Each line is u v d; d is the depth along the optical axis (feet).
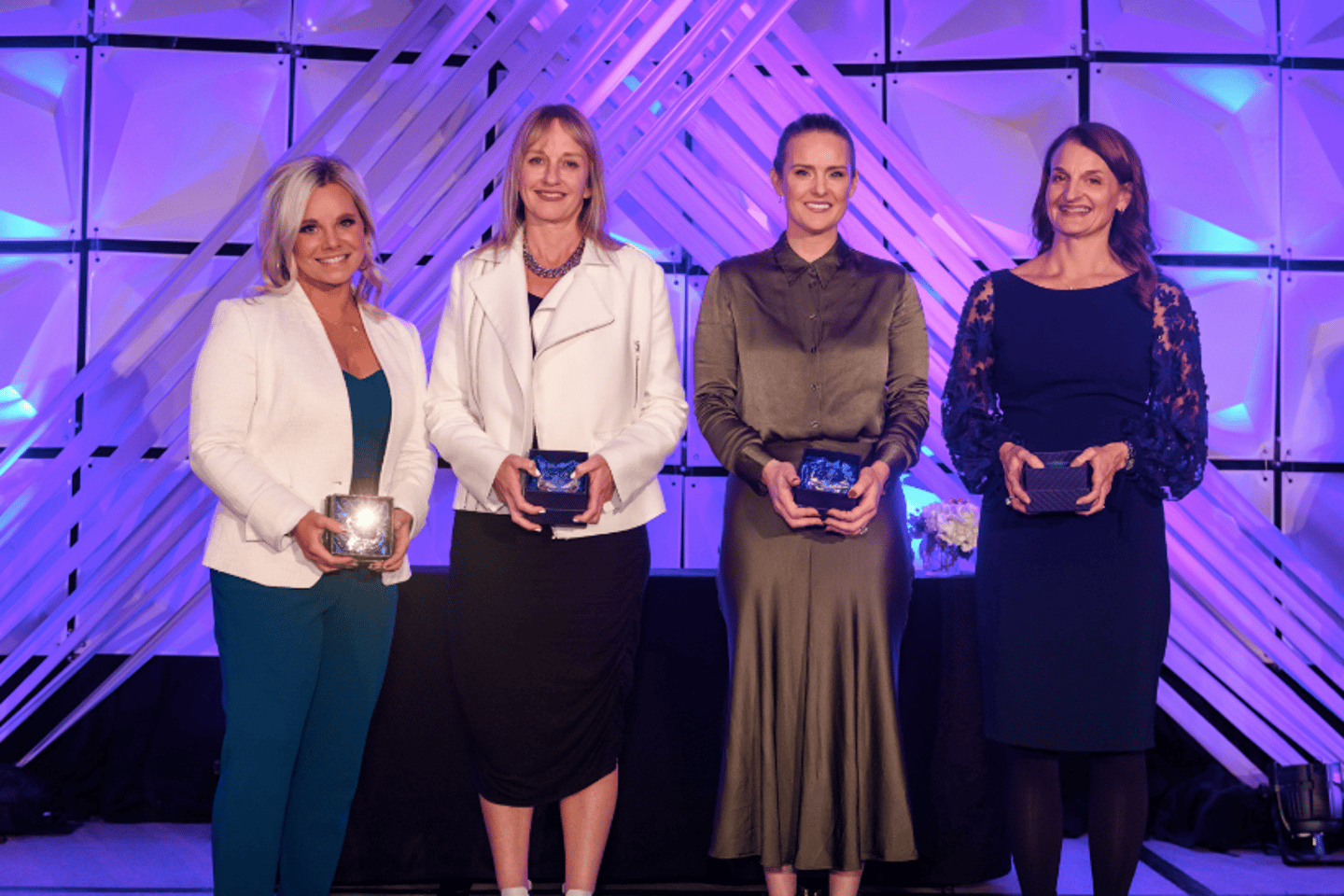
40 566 10.88
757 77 10.44
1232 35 11.37
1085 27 11.39
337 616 6.66
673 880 9.04
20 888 8.52
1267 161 11.39
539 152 7.07
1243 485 11.37
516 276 7.14
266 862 6.35
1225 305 11.37
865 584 7.11
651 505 7.29
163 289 9.99
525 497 6.53
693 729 8.72
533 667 6.97
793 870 7.22
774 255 7.57
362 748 6.92
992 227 11.48
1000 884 8.97
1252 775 10.39
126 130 11.24
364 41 11.42
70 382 10.28
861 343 7.31
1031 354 7.22
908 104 11.52
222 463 6.29
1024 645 7.02
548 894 8.73
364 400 6.75
